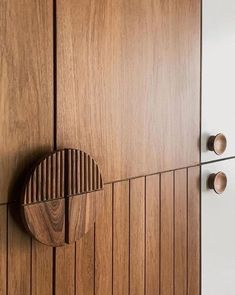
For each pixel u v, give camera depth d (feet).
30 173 2.52
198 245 4.03
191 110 3.84
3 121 2.45
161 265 3.58
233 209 4.53
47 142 2.67
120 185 3.18
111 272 3.12
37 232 2.55
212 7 4.01
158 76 3.45
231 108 4.37
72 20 2.76
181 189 3.78
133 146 3.27
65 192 2.70
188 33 3.74
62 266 2.78
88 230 2.84
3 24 2.42
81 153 2.77
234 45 4.34
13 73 2.48
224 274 4.44
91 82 2.91
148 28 3.33
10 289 2.52
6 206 2.49
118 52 3.10
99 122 2.99
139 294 3.36
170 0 3.52
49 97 2.67
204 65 3.96
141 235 3.37
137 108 3.28
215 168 4.21
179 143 3.73
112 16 3.03
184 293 3.86
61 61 2.72
